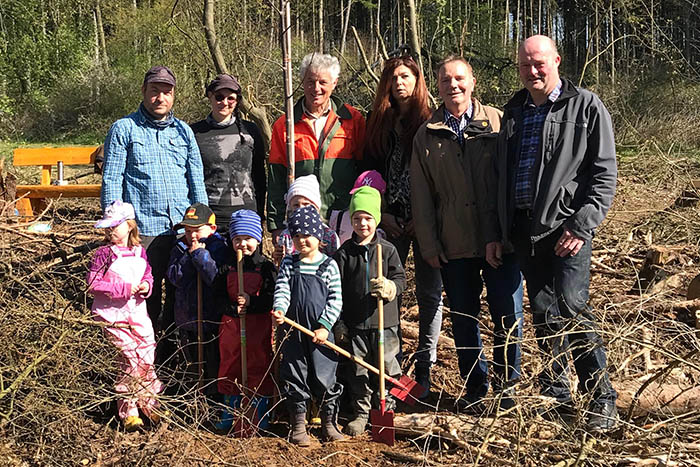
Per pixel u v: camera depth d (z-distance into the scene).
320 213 5.00
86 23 29.78
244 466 3.88
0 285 4.52
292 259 4.36
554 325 4.22
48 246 5.67
